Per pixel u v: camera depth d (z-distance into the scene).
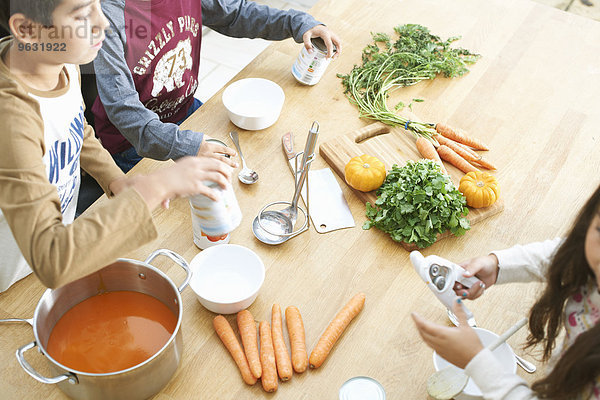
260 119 1.64
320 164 1.62
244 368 1.15
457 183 1.57
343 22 2.10
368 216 1.46
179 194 1.09
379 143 1.66
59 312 1.14
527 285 1.35
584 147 1.72
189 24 1.81
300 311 1.27
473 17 2.18
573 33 2.14
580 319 0.99
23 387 1.11
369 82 1.83
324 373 1.17
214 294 1.26
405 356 1.20
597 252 0.88
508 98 1.85
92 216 0.98
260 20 1.92
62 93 1.14
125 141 1.90
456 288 1.16
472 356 0.98
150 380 1.05
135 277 1.17
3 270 1.24
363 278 1.35
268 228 1.42
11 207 0.96
